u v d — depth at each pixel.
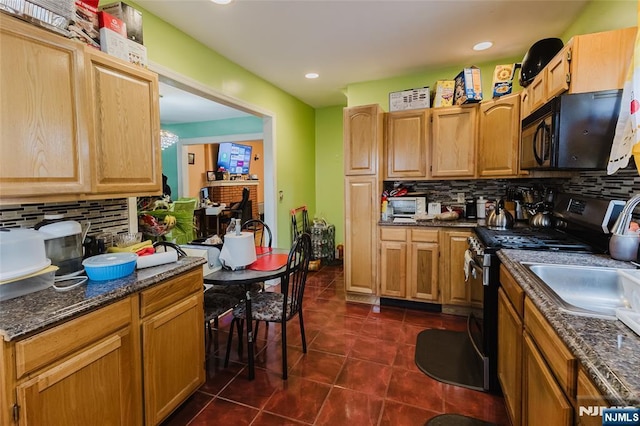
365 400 1.91
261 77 3.61
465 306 3.07
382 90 3.72
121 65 1.65
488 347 1.96
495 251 1.92
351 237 3.41
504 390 1.72
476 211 3.40
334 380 2.11
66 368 1.17
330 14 2.31
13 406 1.03
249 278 1.96
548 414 1.06
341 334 2.74
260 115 3.74
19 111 1.24
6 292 1.25
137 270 1.65
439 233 3.10
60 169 1.37
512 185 3.37
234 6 2.19
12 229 1.38
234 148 8.57
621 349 0.82
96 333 1.28
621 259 1.57
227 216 7.20
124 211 2.13
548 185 3.07
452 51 2.97
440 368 2.22
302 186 4.72
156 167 1.88
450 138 3.17
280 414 1.81
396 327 2.86
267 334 2.75
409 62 3.22
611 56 1.60
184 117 5.52
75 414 1.21
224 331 2.84
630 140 1.32
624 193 1.80
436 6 2.23
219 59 2.95
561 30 2.58
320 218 5.06
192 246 2.27
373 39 2.71
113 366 1.36
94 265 1.46
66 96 1.39
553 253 1.78
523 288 1.33
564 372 0.94
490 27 2.53
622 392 0.66
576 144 1.63
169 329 1.64
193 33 2.56
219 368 2.26
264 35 2.62
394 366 2.25
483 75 3.27
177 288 1.70
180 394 1.72
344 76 3.60
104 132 1.57
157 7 2.18
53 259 1.58
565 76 1.71
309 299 3.56
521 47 2.90
